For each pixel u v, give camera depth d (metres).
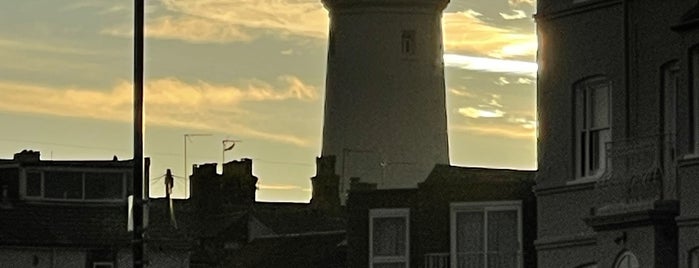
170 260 85.88
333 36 119.38
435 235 70.75
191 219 92.12
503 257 68.69
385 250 72.00
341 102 118.25
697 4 54.78
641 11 57.81
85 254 84.62
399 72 117.62
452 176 71.00
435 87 118.62
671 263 53.81
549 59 61.56
